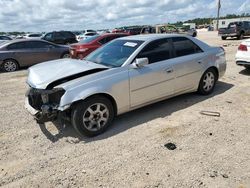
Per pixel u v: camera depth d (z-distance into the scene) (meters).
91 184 3.17
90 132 4.31
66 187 3.14
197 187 3.04
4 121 5.17
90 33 30.47
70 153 3.88
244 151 3.76
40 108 4.29
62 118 4.26
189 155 3.70
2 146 4.17
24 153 3.94
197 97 6.17
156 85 5.05
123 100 4.62
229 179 3.17
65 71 4.48
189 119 4.94
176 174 3.28
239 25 25.48
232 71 8.91
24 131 4.69
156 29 27.16
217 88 6.88
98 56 5.38
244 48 7.98
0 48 11.43
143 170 3.39
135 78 4.70
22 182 3.27
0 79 9.48
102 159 3.68
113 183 3.17
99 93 4.31
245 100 5.88
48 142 4.25
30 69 5.14
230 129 4.46
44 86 4.15
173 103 5.82
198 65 5.80
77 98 4.06
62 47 13.02
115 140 4.22
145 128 4.61
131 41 5.32
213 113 5.15
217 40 25.27
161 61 5.17
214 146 3.92
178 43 5.58
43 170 3.49
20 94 7.16
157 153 3.78
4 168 3.57
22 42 11.92
